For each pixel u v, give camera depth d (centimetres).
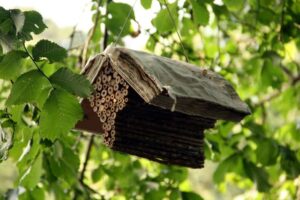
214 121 149
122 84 142
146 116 145
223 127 207
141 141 144
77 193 205
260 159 199
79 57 199
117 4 175
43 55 134
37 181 163
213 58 217
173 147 147
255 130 203
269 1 204
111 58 142
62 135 134
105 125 145
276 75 206
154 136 145
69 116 132
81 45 196
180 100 133
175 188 197
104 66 146
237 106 141
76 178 189
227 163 199
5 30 136
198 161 149
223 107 139
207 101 136
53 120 132
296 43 211
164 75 136
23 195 185
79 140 207
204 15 179
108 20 177
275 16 205
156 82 133
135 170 217
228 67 218
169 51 216
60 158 172
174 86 134
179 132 147
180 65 142
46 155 175
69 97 132
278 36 206
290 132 245
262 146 199
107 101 145
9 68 133
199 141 149
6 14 136
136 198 212
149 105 144
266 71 206
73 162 173
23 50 137
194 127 148
